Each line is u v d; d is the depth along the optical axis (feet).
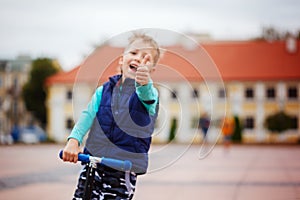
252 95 240.73
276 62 244.42
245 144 201.98
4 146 170.09
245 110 240.32
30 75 327.26
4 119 355.77
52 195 40.68
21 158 91.76
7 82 360.89
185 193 43.39
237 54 249.75
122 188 16.84
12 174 58.39
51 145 184.85
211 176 58.65
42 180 51.98
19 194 41.11
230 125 121.80
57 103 252.01
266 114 238.68
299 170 67.36
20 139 236.84
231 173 62.85
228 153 119.55
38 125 342.64
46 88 323.98
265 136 236.22
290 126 221.25
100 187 16.83
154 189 46.01
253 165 77.61
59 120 252.21
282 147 170.60
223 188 47.16
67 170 64.28
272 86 239.71
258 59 246.68
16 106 358.23
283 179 55.26
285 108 238.27
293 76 238.48
